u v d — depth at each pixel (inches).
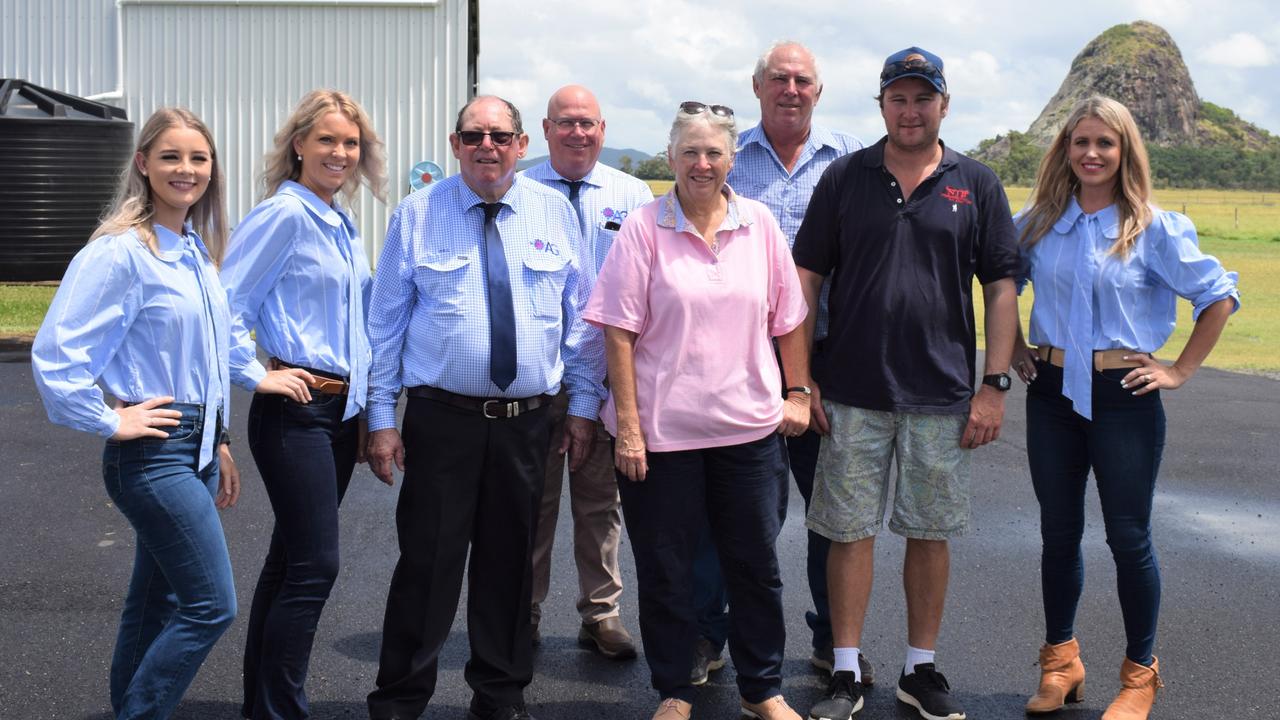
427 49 643.5
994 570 212.2
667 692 147.6
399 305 148.5
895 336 152.2
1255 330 585.9
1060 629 156.4
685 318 143.9
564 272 151.2
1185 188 4069.9
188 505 124.6
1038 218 159.0
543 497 174.6
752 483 147.7
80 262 119.3
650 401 145.9
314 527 140.6
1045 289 157.0
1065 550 155.7
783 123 170.6
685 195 144.8
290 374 137.7
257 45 641.6
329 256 141.6
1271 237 1293.1
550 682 164.2
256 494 255.3
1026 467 291.9
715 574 167.0
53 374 116.0
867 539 156.1
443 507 144.9
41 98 556.4
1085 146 152.3
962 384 153.9
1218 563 218.1
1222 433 333.4
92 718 147.3
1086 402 150.6
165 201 125.6
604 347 159.8
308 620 141.1
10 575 200.2
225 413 132.0
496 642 149.0
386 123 646.5
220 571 127.3
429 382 144.6
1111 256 151.2
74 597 189.9
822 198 157.2
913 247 151.5
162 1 637.3
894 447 158.2
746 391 146.2
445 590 146.2
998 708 156.8
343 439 147.9
